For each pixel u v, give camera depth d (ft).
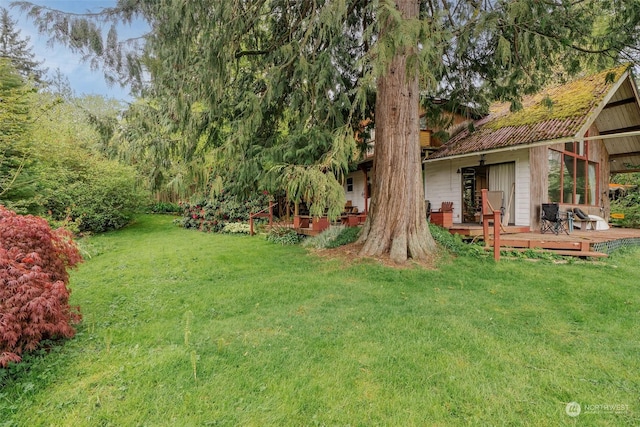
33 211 28.30
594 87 28.99
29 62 62.54
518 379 8.61
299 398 7.90
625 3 18.19
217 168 18.33
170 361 9.40
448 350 10.08
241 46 20.80
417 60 13.60
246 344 10.51
